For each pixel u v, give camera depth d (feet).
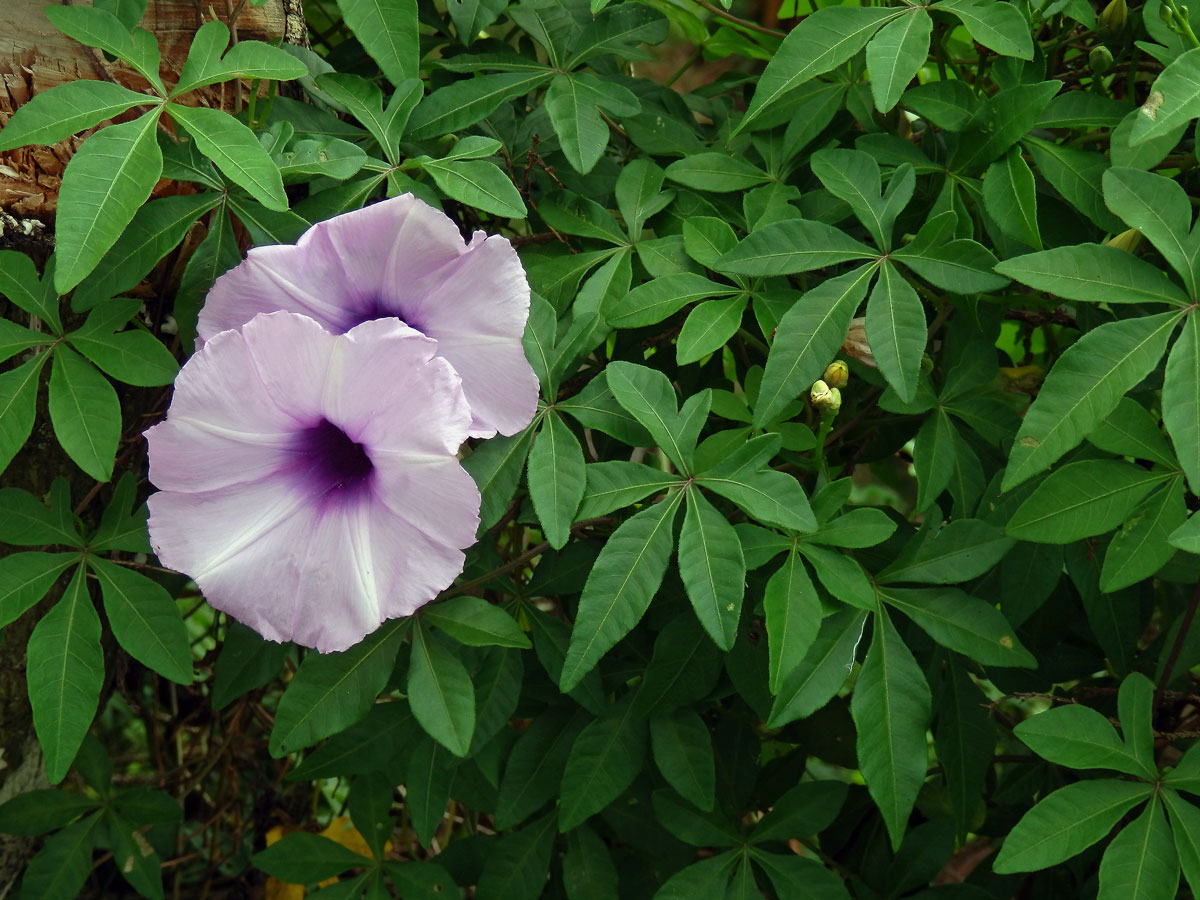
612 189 1.40
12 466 1.34
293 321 1.09
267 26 1.33
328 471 1.16
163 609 1.23
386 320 1.09
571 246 1.35
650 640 1.34
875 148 1.29
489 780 1.32
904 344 1.17
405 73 1.22
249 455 1.14
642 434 1.20
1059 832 1.14
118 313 1.20
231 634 1.31
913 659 1.20
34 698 1.19
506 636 1.18
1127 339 1.10
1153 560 1.14
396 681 1.34
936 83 1.27
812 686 1.18
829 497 1.19
